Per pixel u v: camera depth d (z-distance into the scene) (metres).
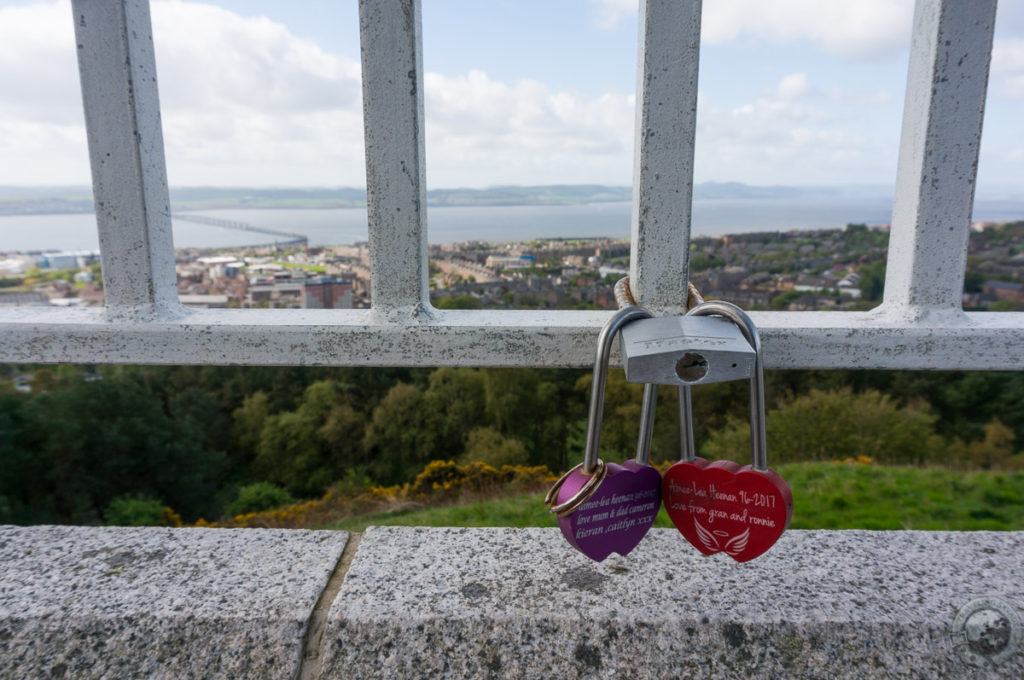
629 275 0.34
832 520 3.70
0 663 0.28
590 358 0.33
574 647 0.28
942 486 4.05
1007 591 0.30
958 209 0.31
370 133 0.31
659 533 0.36
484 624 0.28
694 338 0.26
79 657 0.28
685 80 0.30
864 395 8.44
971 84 0.30
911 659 0.28
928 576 0.32
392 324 0.33
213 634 0.28
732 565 0.32
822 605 0.29
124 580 0.31
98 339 0.33
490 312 0.35
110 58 0.31
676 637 0.28
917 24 0.31
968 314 0.33
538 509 3.12
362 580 0.31
